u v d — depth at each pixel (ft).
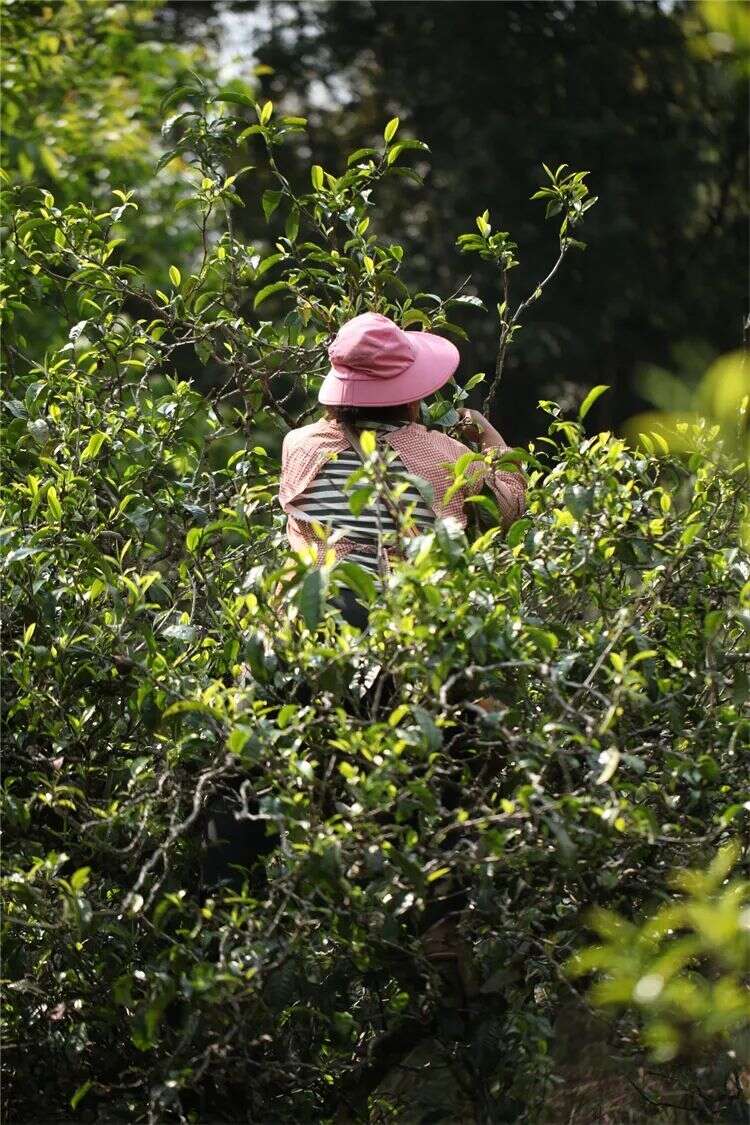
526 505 17.70
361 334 17.58
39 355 43.27
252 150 105.70
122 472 21.47
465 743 15.14
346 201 22.13
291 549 17.62
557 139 103.35
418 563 13.66
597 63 106.93
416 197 106.73
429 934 15.67
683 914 13.53
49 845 16.42
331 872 13.46
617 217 100.42
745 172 106.83
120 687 16.79
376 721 14.84
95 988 15.83
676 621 16.16
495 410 100.68
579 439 17.38
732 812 13.78
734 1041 15.43
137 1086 15.39
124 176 57.67
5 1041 15.85
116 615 16.29
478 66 106.73
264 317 72.33
